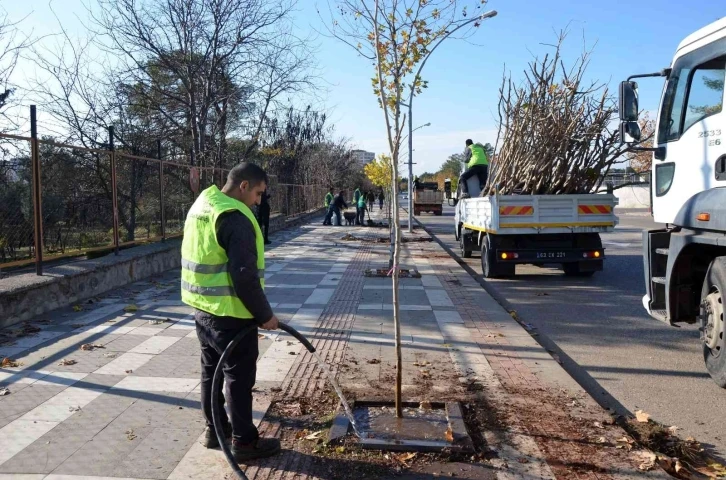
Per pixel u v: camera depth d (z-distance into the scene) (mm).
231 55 18656
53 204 9406
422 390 5363
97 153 10547
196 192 15281
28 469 3777
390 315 8570
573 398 5258
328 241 20859
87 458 3945
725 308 5348
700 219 5523
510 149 12844
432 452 4082
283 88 20234
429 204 47188
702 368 6578
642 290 11383
